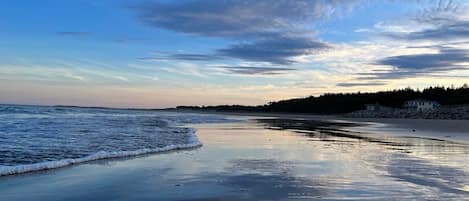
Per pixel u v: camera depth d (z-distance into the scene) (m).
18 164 13.12
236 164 13.59
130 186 10.00
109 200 8.69
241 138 25.50
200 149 18.31
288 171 12.15
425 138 26.66
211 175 11.49
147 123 44.00
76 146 18.39
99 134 25.11
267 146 19.98
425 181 10.42
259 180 10.72
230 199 8.73
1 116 49.03
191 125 45.31
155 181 10.63
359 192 9.23
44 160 14.14
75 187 9.86
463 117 75.88
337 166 13.12
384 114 100.88
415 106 121.56
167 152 16.98
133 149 17.81
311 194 9.11
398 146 20.36
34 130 26.95
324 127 45.19
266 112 184.00
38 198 8.78
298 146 20.05
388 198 8.65
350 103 151.00
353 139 25.42
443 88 136.38
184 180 10.77
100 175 11.45
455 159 14.88
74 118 49.91
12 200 8.59
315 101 170.62
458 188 9.59
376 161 14.30
